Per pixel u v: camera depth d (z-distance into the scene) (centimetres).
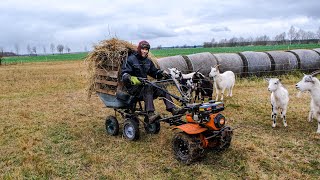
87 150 653
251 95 1196
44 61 5425
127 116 725
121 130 775
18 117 939
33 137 742
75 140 720
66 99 1212
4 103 1162
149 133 741
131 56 669
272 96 779
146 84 637
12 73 2548
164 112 956
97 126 827
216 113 558
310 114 816
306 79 726
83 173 551
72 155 632
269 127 784
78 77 2059
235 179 508
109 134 752
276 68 1664
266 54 1677
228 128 576
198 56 1523
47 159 612
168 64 1414
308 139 688
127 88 672
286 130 757
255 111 940
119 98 688
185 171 542
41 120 901
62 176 541
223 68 1538
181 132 570
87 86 796
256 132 745
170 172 542
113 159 602
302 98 1099
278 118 863
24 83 1784
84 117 923
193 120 567
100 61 726
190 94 687
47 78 2042
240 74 1590
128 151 639
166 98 640
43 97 1277
